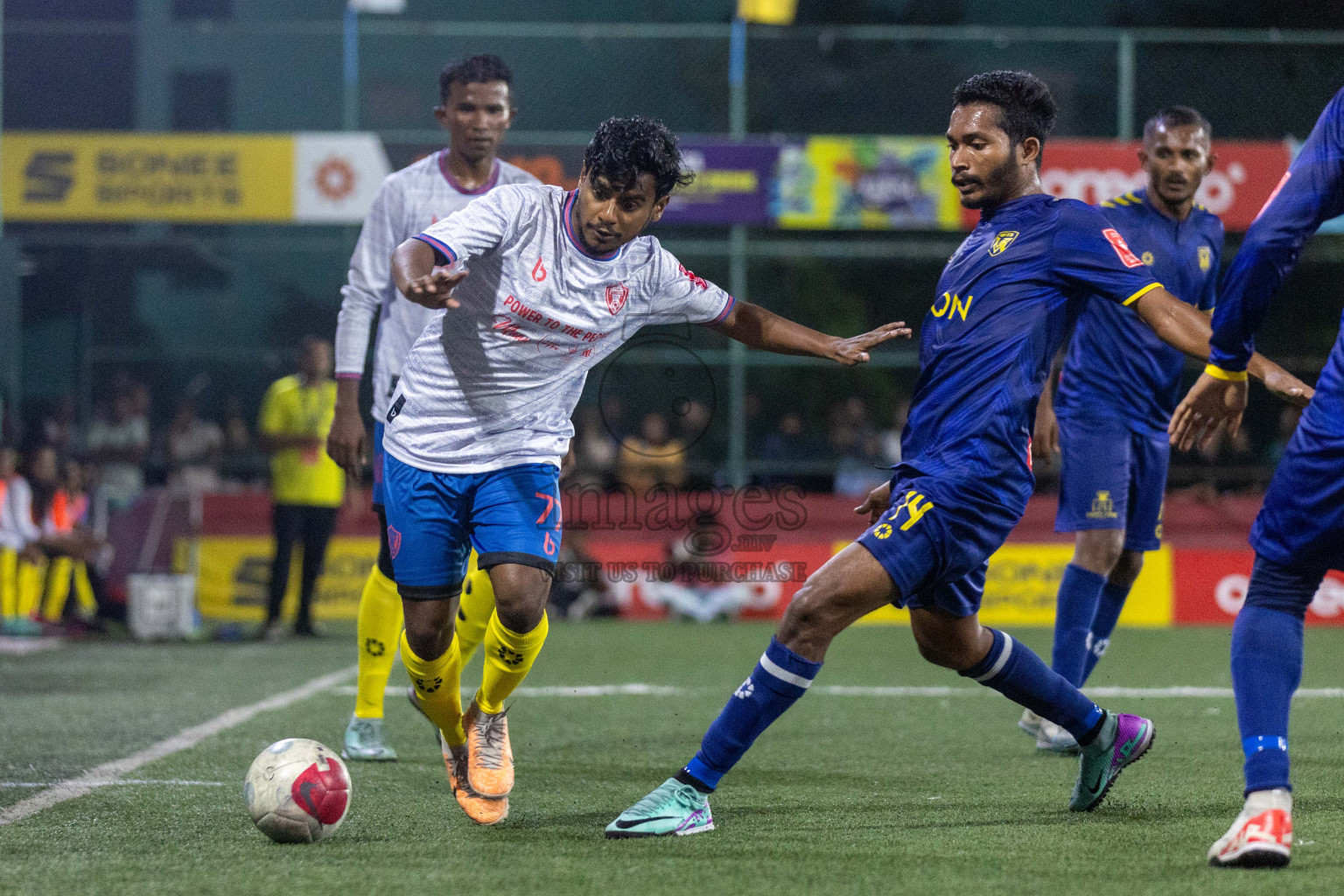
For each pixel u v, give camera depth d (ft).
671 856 38.34
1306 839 40.04
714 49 187.42
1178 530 135.85
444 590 41.93
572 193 41.24
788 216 128.98
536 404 42.29
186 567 136.56
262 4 237.25
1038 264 40.78
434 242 38.63
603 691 80.79
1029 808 45.68
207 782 50.24
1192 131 59.62
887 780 51.16
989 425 40.04
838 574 39.68
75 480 126.11
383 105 234.38
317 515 119.75
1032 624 131.23
